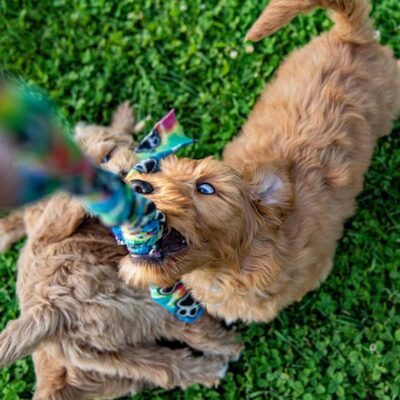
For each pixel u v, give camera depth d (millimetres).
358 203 985
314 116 783
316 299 959
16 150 224
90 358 809
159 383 891
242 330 975
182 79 1099
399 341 906
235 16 1086
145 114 1099
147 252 578
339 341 928
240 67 1076
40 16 1164
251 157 789
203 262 635
